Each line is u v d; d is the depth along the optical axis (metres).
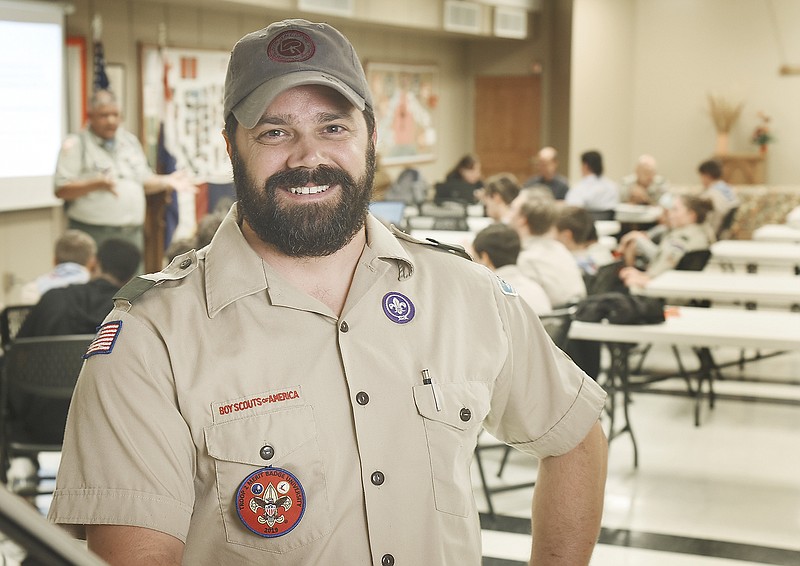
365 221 1.32
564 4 13.13
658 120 14.53
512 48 13.53
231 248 1.24
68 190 6.37
